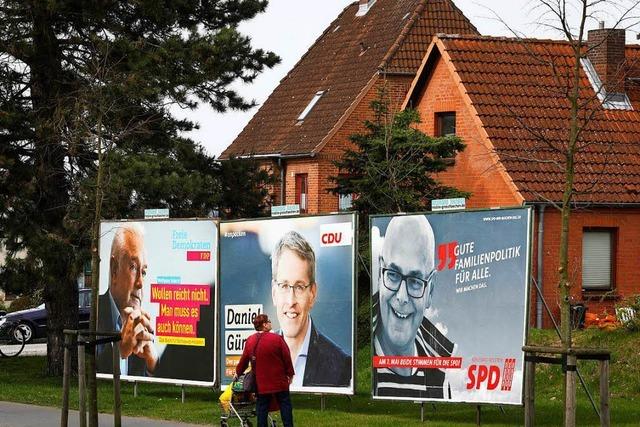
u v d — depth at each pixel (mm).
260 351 17562
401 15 54156
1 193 29594
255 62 31500
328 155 49688
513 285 18875
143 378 24250
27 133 29469
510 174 33531
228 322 22906
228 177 32250
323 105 52531
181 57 30016
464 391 19328
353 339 21078
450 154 33031
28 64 29688
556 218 33656
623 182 34625
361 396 24156
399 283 20141
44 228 29500
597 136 35688
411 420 20062
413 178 32469
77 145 28000
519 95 36062
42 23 29297
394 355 20125
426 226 19906
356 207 32562
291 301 21844
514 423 19641
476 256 19297
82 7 29531
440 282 19688
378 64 51438
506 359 18891
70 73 30031
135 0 29922
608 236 34562
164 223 24000
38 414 22188
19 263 28828
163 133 31062
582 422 19234
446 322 19578
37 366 33812
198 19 32656
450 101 36781
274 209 22578
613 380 22766
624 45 37625
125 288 24594
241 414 18672
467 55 36688
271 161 52312
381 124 33312
